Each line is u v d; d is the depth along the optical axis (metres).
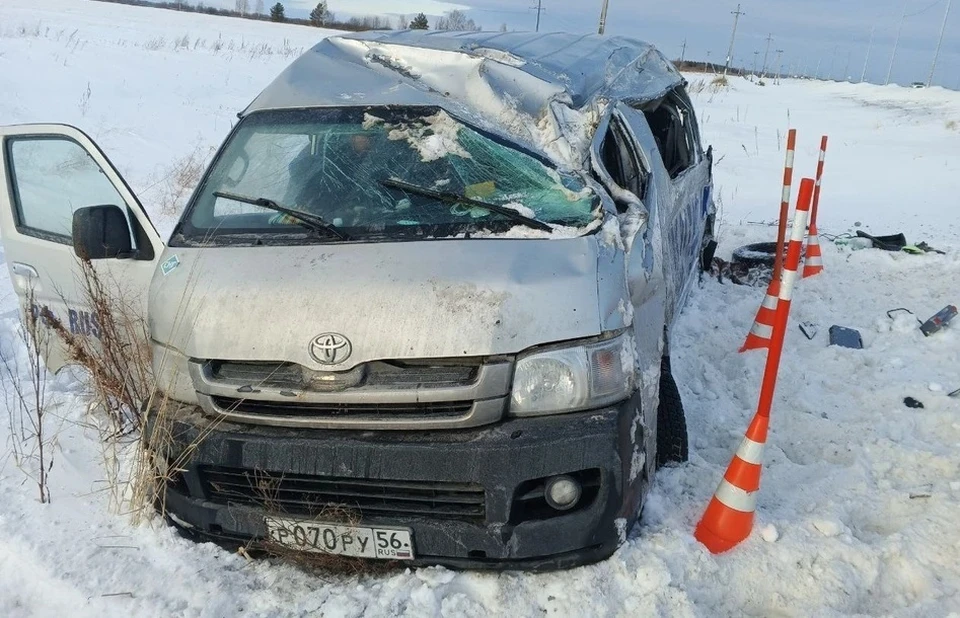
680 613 2.86
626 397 2.95
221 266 3.21
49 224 4.18
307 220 3.32
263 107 4.01
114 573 3.16
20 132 4.09
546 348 2.83
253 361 2.97
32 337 4.06
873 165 15.90
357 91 3.95
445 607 2.90
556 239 3.13
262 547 3.14
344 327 2.87
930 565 3.19
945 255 8.09
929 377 5.19
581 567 2.99
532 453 2.76
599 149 3.74
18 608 3.05
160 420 3.13
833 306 6.84
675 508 3.50
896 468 4.04
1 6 39.75
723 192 13.00
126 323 3.67
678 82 6.11
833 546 3.22
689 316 6.29
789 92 35.81
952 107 27.70
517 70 3.89
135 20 39.78
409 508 2.90
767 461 4.17
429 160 3.57
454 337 2.80
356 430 2.91
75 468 3.96
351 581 3.11
